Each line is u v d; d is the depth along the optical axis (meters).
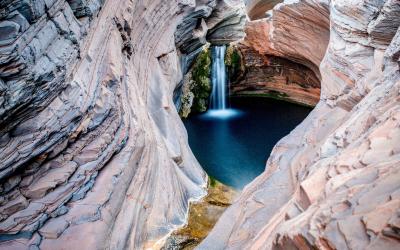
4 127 6.66
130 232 9.19
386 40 11.87
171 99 16.72
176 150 13.97
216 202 13.28
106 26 10.97
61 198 8.04
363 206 3.72
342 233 3.45
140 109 12.23
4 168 6.72
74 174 8.48
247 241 7.66
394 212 3.28
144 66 15.11
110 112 9.64
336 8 13.99
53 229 7.55
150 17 15.62
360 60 12.66
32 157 7.34
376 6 11.95
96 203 8.39
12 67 6.18
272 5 36.44
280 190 9.16
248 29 24.72
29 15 6.63
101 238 7.88
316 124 12.04
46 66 7.04
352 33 13.20
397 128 5.70
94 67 9.59
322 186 5.68
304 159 9.70
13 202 7.33
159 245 10.21
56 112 7.60
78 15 9.12
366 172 4.73
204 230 11.39
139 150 10.81
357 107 9.91
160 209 10.96
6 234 7.12
